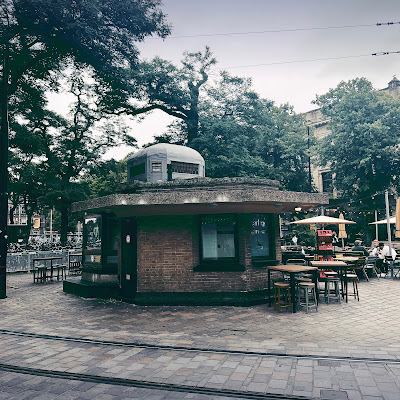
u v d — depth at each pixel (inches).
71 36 721.6
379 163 1033.5
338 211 1127.0
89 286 395.9
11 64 708.7
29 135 987.9
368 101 1052.5
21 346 221.6
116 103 1016.2
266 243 375.2
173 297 350.0
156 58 1047.6
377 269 541.0
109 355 201.5
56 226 2102.6
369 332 237.5
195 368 178.5
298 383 157.6
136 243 364.5
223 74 1080.2
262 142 1135.6
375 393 145.7
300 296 365.4
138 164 449.7
